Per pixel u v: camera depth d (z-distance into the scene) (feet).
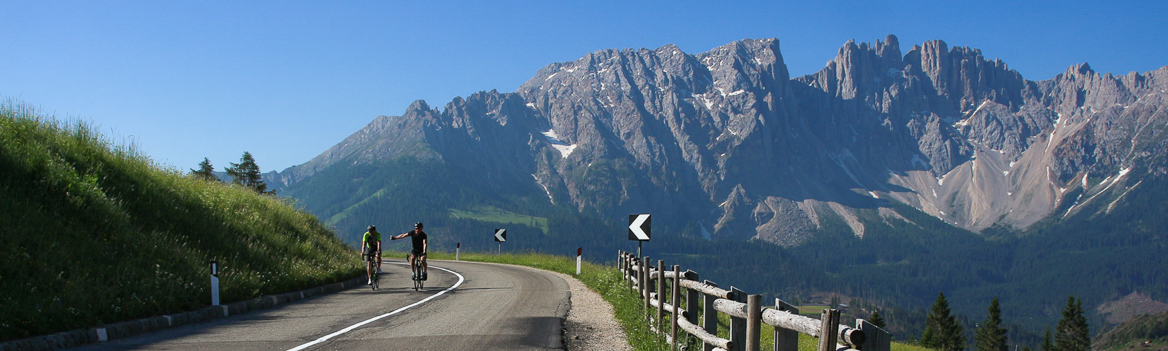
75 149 60.75
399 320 38.55
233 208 75.10
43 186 47.78
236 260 55.98
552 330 35.22
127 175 61.82
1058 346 424.87
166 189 64.54
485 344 29.94
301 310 44.93
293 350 27.68
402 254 160.56
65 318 31.19
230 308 43.01
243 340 30.66
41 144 56.49
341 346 28.86
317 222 106.11
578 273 87.76
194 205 65.31
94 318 33.01
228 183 100.53
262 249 61.77
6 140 52.01
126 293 37.70
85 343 30.25
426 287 65.21
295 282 57.06
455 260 139.74
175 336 32.48
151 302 37.58
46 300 32.22
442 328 35.06
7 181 45.78
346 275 71.67
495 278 78.69
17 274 34.63
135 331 33.58
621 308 44.14
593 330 36.52
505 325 36.68
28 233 39.81
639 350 29.89
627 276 57.77
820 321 14.29
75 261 39.68
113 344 29.96
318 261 71.67
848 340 13.17
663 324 35.50
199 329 35.17
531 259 122.31
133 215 53.93
